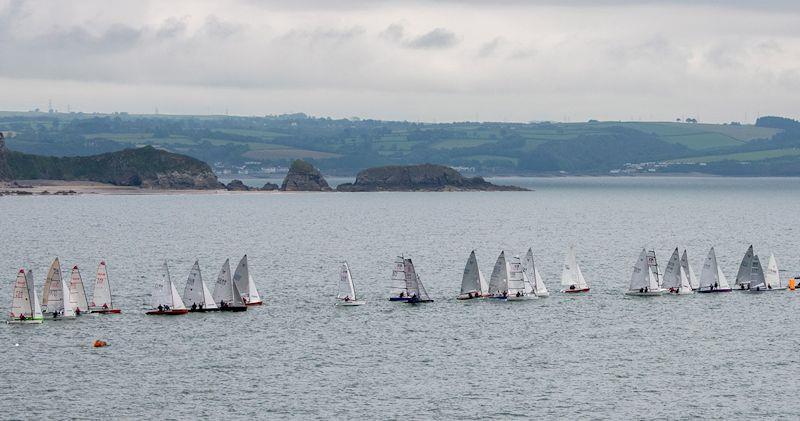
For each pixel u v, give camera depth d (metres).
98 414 174.88
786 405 180.50
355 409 178.25
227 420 172.50
